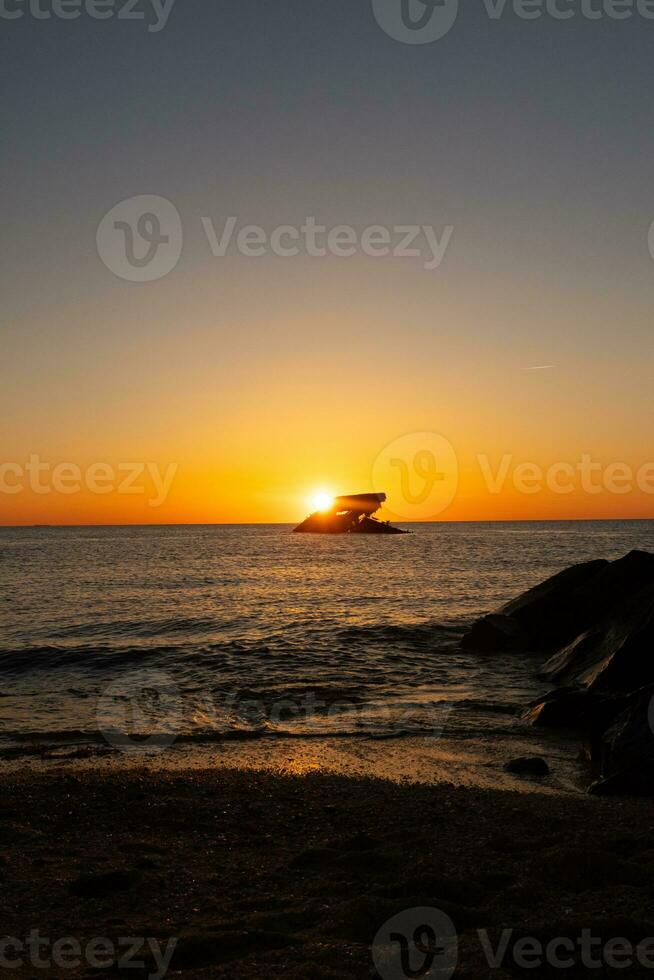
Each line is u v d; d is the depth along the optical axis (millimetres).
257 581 42625
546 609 19406
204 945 4617
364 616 26016
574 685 13961
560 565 53719
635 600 15766
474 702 13938
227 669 17203
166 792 8617
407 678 16141
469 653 18891
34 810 7812
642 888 5410
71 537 156250
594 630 16203
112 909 5285
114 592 36031
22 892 5582
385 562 61188
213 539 138500
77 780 9031
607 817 7676
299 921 5047
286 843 6957
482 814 7844
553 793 9000
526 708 13250
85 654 19031
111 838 7023
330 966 4328
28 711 13555
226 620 25266
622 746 9516
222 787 8922
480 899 5391
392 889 5496
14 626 24281
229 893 5625
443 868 5922
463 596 32906
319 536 155750
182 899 5492
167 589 37656
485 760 10477
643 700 10242
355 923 4910
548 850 6293
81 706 13914
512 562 57312
